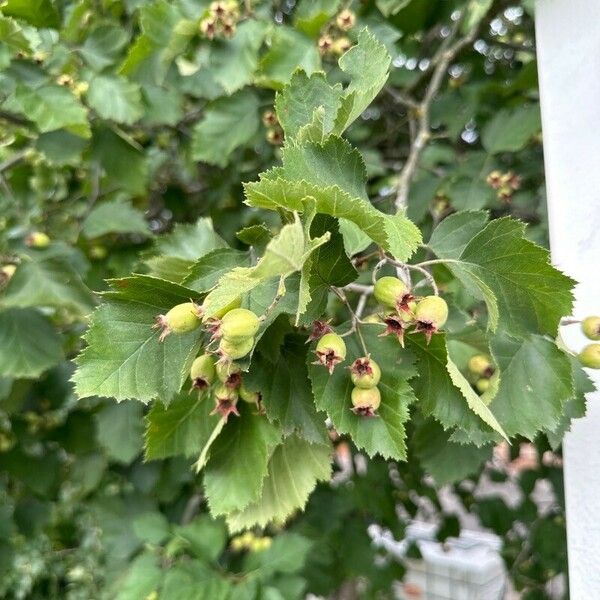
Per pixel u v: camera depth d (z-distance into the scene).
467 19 0.36
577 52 0.24
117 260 0.46
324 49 0.35
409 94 0.47
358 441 0.19
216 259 0.21
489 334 0.22
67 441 0.46
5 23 0.33
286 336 0.20
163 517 0.44
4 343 0.36
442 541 0.58
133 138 0.48
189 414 0.23
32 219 0.49
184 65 0.39
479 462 0.28
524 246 0.19
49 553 0.74
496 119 0.41
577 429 0.23
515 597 0.98
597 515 0.22
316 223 0.18
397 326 0.19
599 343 0.22
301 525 0.52
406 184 0.34
